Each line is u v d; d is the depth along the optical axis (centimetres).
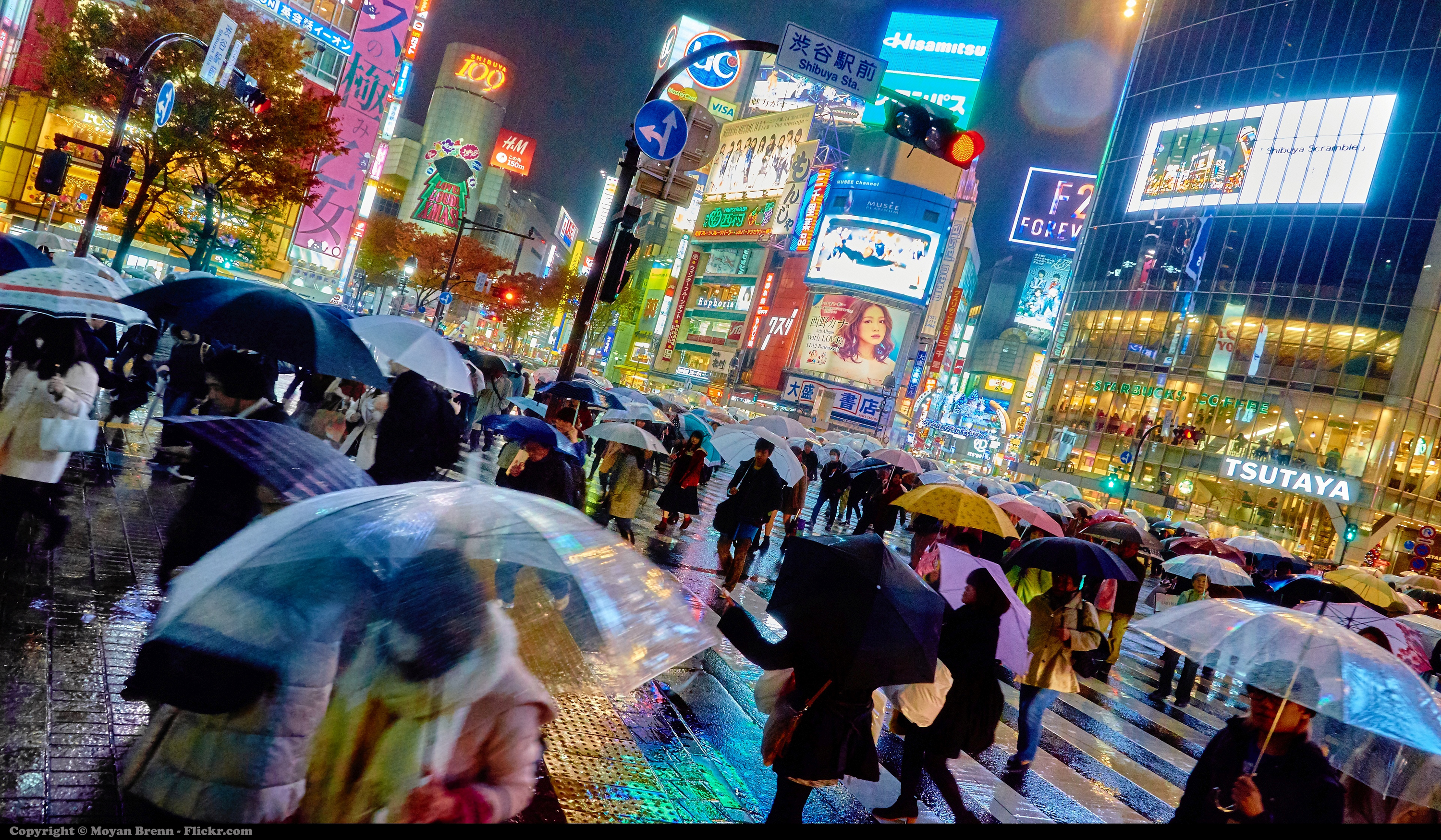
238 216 3828
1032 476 6219
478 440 1858
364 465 906
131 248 5109
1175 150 5906
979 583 571
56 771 386
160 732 246
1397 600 1195
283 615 225
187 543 438
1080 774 773
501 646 242
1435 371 4769
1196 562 1104
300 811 231
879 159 9625
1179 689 1176
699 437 1426
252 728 228
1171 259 5722
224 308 599
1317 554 4772
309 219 6656
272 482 329
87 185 4575
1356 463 4744
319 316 626
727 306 10500
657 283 12662
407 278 7562
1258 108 5494
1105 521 1450
